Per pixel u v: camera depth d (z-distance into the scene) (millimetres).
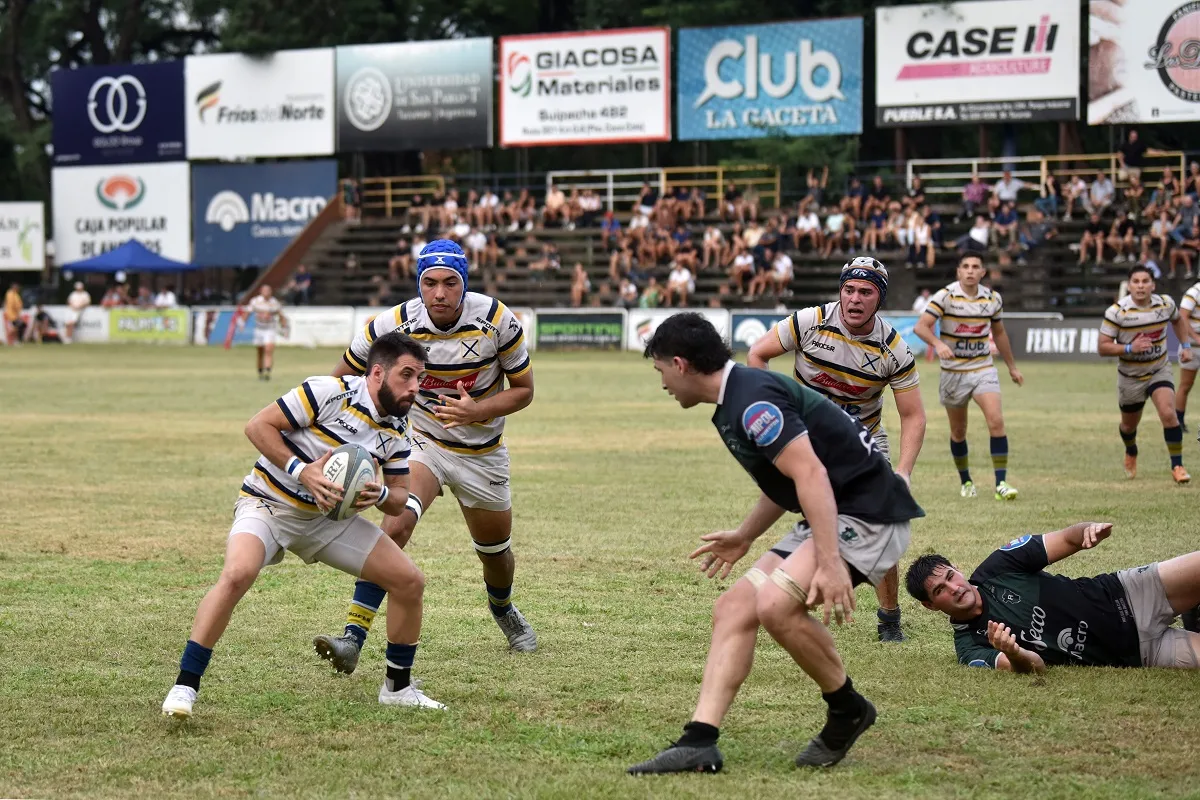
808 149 106875
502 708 15367
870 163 106312
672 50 113750
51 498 31000
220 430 46281
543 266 104500
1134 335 32656
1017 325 83375
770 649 18047
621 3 128750
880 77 100000
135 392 62781
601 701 15633
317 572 22938
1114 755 13617
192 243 122812
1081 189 95188
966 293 30547
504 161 139625
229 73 119125
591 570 23203
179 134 121250
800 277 98562
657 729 14578
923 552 24328
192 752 13688
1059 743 14016
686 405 13227
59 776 12930
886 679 16531
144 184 122688
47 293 131500
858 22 100688
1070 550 16969
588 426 48219
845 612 12430
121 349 106750
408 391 14992
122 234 123750
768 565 13188
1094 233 90812
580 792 12422
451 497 31906
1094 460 37406
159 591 21297
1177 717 14891
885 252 96500
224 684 16266
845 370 19234
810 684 16359
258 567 14836
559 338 98062
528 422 49562
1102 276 90375
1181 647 16797
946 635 18906
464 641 18500
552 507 30000
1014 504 29797
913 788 12625
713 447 41781
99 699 15531
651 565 23609
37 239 123688
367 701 15625
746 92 104250
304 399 14742
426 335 17844
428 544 25688
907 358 19125
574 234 108562
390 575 15219
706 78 105250
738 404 12766
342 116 116375
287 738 14180
